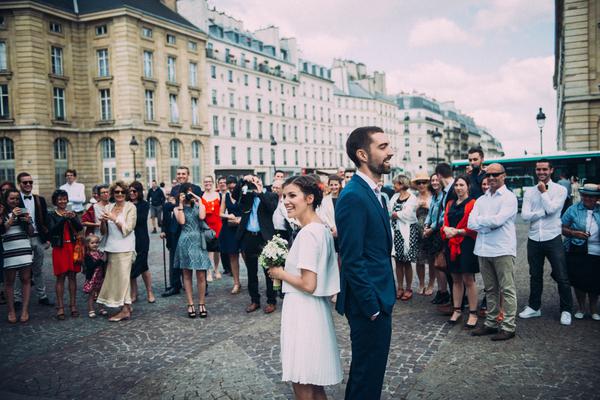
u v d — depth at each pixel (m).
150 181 42.06
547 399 4.10
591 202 6.13
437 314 6.94
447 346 5.51
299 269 3.19
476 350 5.33
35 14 37.09
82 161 40.97
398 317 6.84
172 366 5.17
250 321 6.82
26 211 7.11
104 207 7.34
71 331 6.58
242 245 7.48
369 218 3.07
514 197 5.55
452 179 7.01
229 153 52.78
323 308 3.23
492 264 5.75
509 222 5.61
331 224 7.51
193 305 7.25
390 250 3.25
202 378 4.82
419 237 7.82
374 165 3.16
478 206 5.79
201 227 7.15
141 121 40.81
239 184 8.69
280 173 7.80
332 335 3.25
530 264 6.54
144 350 5.71
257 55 58.44
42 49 37.75
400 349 5.48
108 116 40.97
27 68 36.91
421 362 5.05
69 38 40.16
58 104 39.66
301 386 3.24
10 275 7.07
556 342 5.48
